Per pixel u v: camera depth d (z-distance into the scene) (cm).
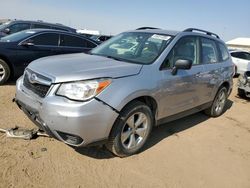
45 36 737
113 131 346
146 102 390
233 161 421
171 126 524
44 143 388
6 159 338
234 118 636
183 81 438
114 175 339
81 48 806
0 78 669
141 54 424
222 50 595
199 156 420
